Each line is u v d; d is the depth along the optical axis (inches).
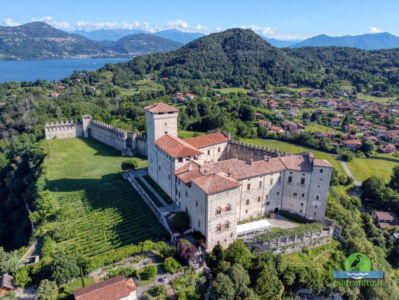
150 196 3555.6
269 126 7534.5
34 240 2915.8
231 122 6702.8
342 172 5467.5
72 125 6446.9
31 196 4072.3
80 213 3348.9
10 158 5989.2
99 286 2044.8
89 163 4980.3
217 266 2327.8
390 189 4968.0
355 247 3014.3
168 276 2327.8
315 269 2630.4
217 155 4362.7
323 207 3166.8
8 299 2049.7
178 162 3257.9
